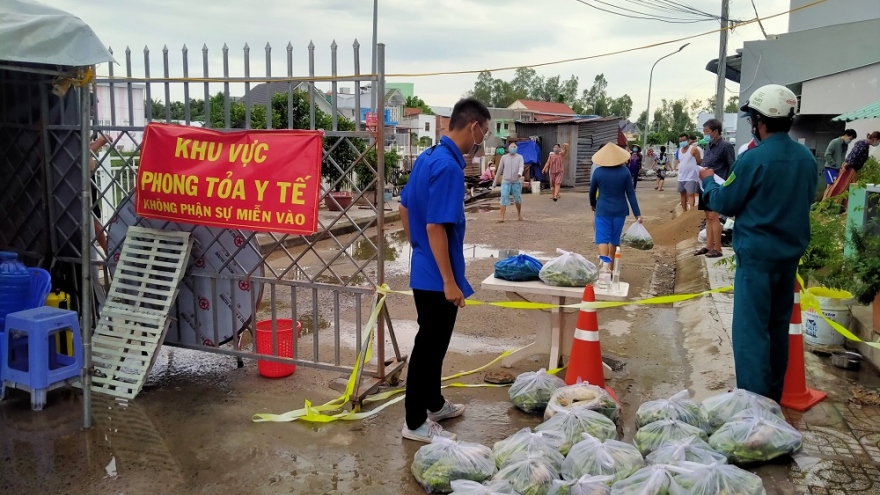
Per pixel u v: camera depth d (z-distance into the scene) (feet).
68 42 12.33
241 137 14.64
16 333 15.15
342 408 14.49
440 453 10.99
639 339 20.07
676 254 34.91
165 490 11.07
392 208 57.98
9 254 15.83
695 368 17.16
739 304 13.30
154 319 15.64
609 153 25.54
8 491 10.96
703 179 14.02
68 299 17.11
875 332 16.44
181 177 15.21
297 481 11.39
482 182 82.48
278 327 16.79
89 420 13.35
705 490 9.32
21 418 13.88
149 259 16.03
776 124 12.72
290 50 14.25
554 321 16.17
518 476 9.95
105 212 24.02
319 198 14.26
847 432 12.83
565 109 227.81
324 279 29.35
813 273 18.21
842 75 43.96
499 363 17.51
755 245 12.76
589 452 10.55
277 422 13.78
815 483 10.99
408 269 31.96
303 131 14.16
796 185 12.44
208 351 16.42
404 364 16.24
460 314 23.03
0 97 17.13
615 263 16.14
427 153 11.91
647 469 9.74
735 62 65.67
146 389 15.65
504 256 33.19
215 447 12.65
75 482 11.29
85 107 12.96
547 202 66.85
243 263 15.98
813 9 57.88
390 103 151.02
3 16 11.57
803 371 14.16
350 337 20.40
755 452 11.39
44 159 16.90
